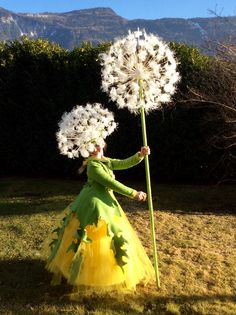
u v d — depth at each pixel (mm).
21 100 6848
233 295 3242
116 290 3225
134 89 3240
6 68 6793
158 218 4969
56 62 6668
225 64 5938
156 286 3342
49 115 6781
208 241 4309
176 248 4094
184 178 6762
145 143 3297
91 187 3217
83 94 6590
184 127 6426
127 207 5391
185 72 6223
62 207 5395
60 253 3264
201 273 3559
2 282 3451
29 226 4688
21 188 6391
